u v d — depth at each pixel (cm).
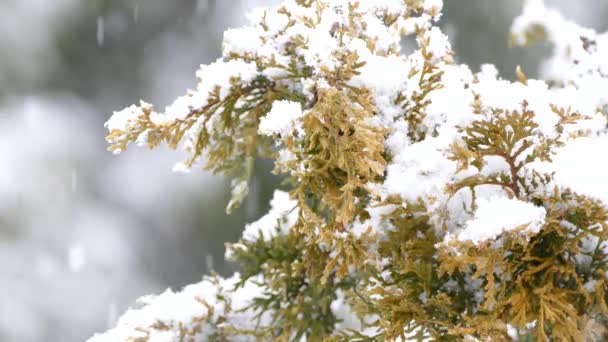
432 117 221
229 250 264
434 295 210
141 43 1165
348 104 194
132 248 1047
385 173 215
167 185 1070
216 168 256
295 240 254
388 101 216
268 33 226
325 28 216
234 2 1158
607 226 191
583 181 193
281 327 252
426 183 205
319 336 250
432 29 231
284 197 280
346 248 202
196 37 1161
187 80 1145
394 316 204
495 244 192
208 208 1046
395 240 209
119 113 215
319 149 208
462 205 207
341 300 270
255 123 244
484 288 190
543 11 322
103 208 1061
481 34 1031
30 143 1062
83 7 1161
